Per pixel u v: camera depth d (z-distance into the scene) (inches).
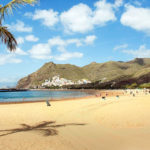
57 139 353.7
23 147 285.4
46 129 460.8
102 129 429.4
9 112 880.3
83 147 301.3
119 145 298.0
